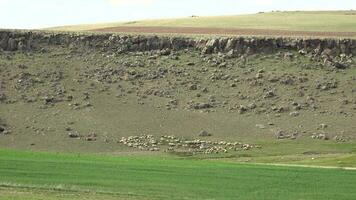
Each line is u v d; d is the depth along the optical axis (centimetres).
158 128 18962
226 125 19412
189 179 9594
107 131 18500
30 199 7331
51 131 18250
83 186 8569
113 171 10106
